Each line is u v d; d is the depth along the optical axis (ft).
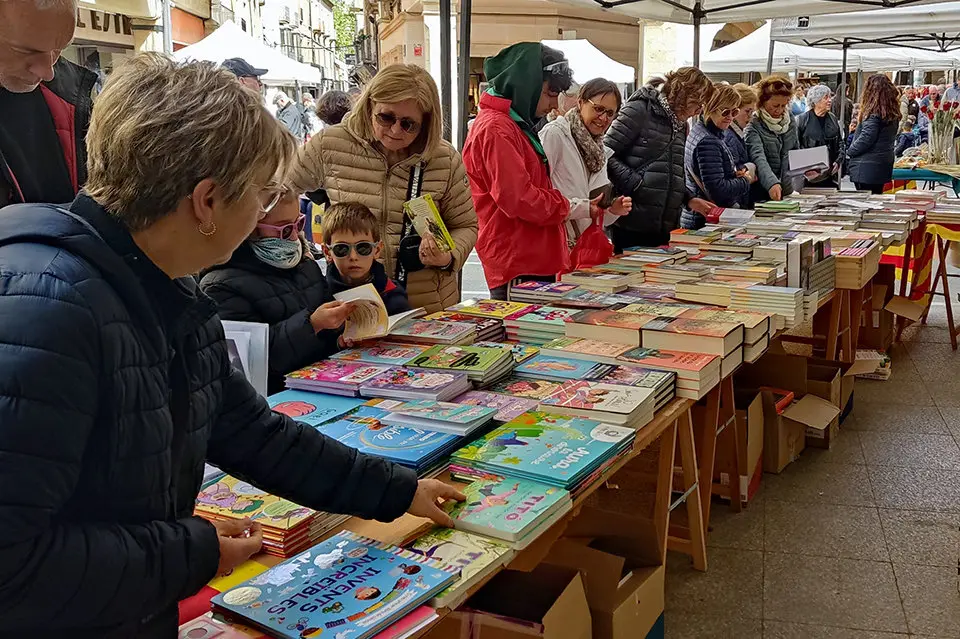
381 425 6.30
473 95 39.73
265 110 3.23
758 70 34.55
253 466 4.22
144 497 3.14
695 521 9.14
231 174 3.05
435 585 4.20
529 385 7.52
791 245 11.23
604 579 6.39
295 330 7.32
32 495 2.61
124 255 3.04
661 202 13.91
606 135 13.89
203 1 51.44
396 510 4.58
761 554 9.68
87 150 3.10
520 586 6.21
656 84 13.88
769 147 19.52
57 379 2.67
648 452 10.00
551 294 10.51
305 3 113.70
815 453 12.62
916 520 10.41
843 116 31.14
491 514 4.96
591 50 32.99
